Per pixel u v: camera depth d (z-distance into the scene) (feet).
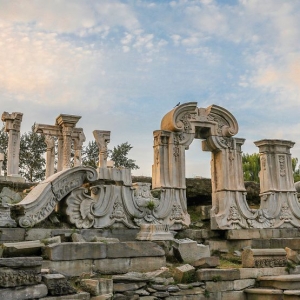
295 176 117.29
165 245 36.78
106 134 80.89
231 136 48.62
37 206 34.83
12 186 53.26
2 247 28.76
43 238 34.37
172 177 44.83
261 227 48.14
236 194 47.62
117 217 40.06
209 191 60.44
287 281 33.37
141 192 43.70
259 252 36.68
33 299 24.53
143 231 38.34
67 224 37.55
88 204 38.42
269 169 50.67
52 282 25.55
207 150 48.98
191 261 36.63
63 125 76.02
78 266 30.37
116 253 32.24
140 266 33.24
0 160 69.26
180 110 46.09
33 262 25.11
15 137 70.03
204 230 45.83
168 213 43.75
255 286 35.35
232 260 41.06
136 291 30.25
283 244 46.62
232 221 46.32
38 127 76.43
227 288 33.88
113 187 40.57
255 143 52.16
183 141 46.14
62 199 37.99
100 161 79.15
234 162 48.44
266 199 50.11
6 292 23.63
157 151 45.55
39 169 127.75
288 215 49.96
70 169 37.06
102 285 28.07
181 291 31.83
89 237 37.83
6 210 33.99
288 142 51.72
